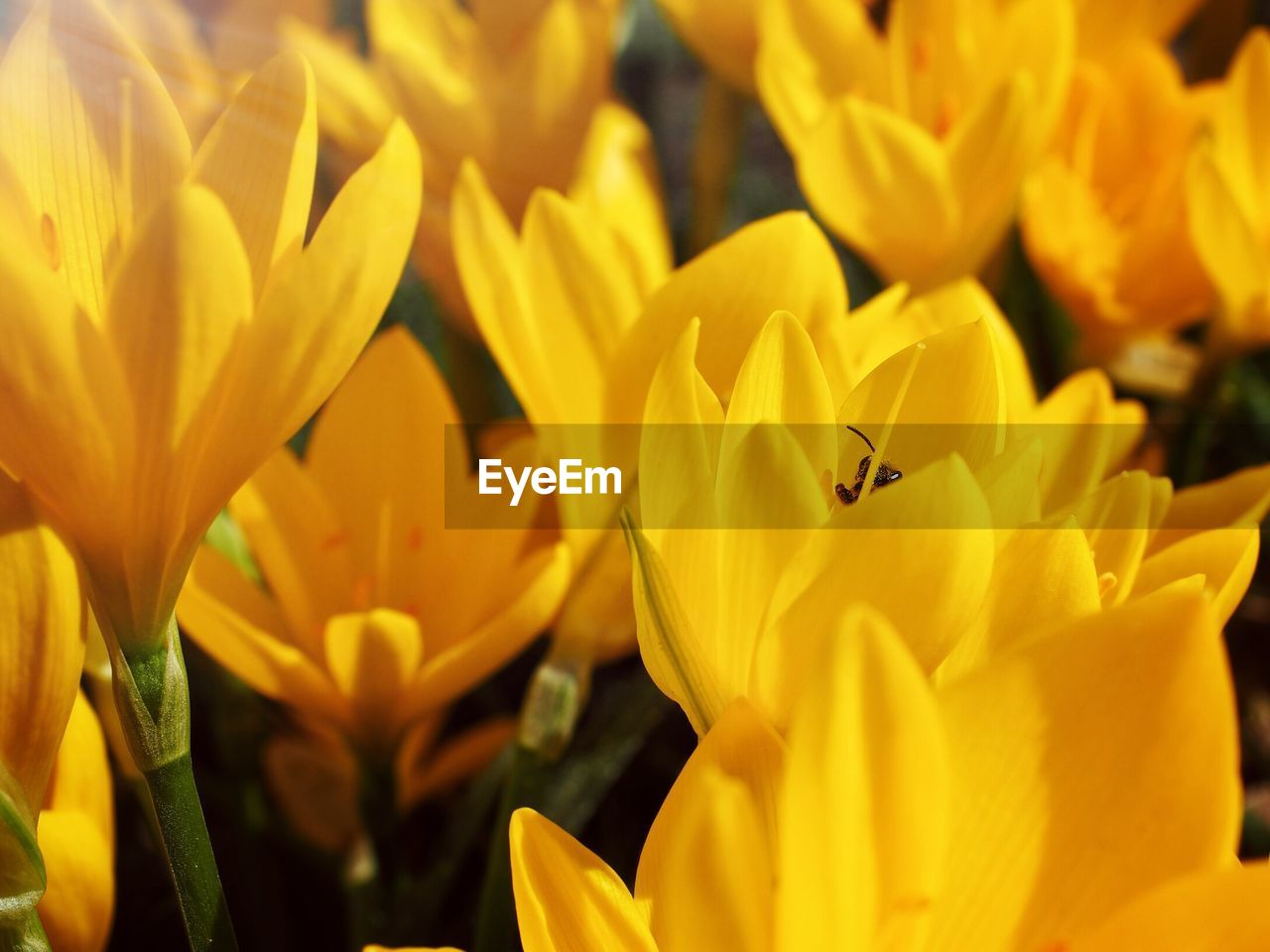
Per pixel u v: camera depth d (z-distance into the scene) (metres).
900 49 0.30
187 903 0.17
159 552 0.16
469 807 0.26
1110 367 0.32
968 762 0.15
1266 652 0.36
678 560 0.17
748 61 0.34
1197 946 0.14
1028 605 0.17
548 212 0.22
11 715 0.17
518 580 0.23
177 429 0.16
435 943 0.27
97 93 0.17
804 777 0.14
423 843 0.30
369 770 0.24
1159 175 0.30
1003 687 0.15
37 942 0.17
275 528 0.23
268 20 0.30
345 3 0.41
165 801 0.17
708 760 0.16
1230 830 0.15
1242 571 0.18
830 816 0.14
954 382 0.18
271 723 0.29
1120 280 0.30
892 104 0.31
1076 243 0.29
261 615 0.24
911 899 0.15
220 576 0.23
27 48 0.16
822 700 0.14
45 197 0.17
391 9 0.32
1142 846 0.15
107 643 0.17
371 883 0.25
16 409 0.15
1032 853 0.15
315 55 0.29
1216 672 0.15
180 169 0.17
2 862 0.17
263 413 0.16
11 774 0.17
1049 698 0.15
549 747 0.22
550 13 0.29
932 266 0.29
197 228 0.15
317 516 0.24
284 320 0.16
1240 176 0.28
